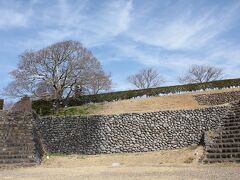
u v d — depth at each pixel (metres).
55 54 34.88
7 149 21.36
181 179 12.04
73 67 35.03
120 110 31.89
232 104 23.91
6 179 13.88
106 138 25.14
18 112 26.50
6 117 25.20
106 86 37.25
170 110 25.09
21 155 20.83
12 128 23.94
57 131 26.77
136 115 25.41
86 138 25.59
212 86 36.53
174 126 24.44
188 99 34.00
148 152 23.75
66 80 34.94
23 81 34.66
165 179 12.22
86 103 36.03
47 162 21.78
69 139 26.14
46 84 34.50
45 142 26.67
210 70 69.75
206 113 24.12
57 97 34.12
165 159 20.39
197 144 22.92
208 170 14.52
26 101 30.33
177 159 19.67
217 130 21.08
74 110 32.50
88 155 24.59
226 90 34.19
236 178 11.76
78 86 35.81
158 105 32.84
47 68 34.78
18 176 14.84
